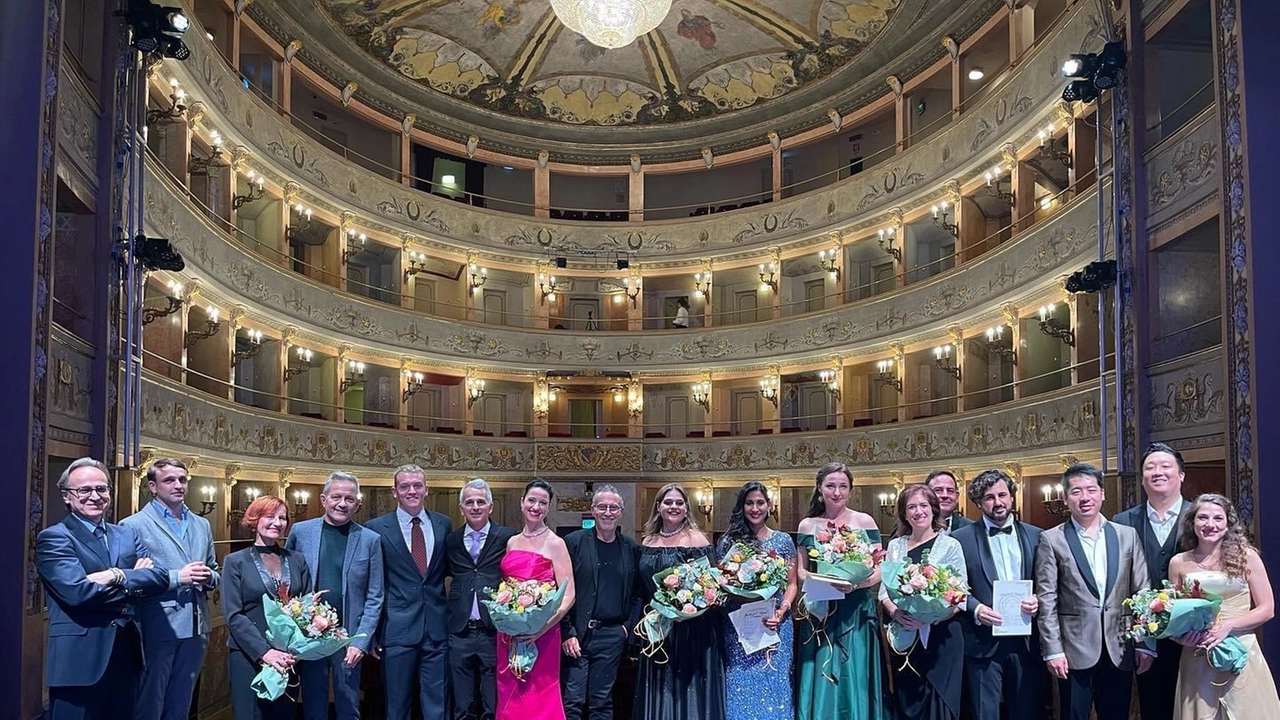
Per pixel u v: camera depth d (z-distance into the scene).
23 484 8.38
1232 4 9.02
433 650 7.61
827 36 25.53
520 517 30.09
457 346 28.48
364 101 27.27
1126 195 12.10
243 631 6.82
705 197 32.44
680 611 6.78
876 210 25.44
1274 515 8.34
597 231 30.89
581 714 7.59
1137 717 9.62
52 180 9.00
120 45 11.62
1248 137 8.75
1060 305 19.47
